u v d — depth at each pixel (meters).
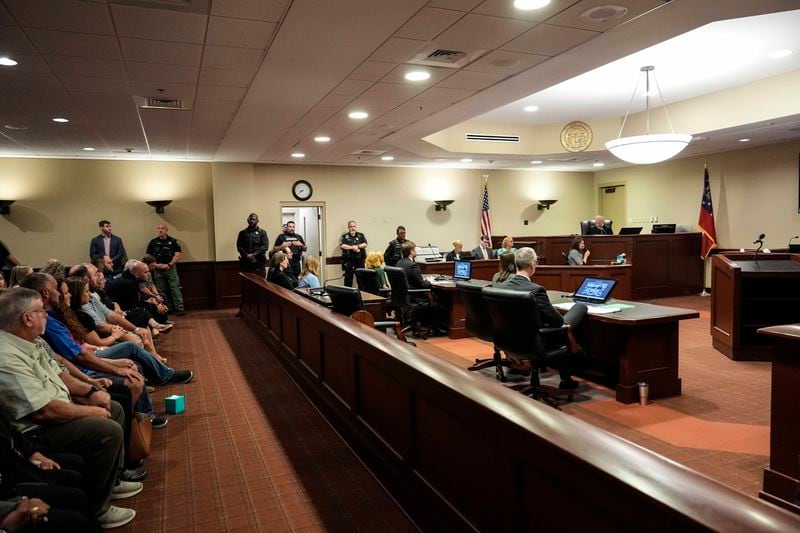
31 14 3.01
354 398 3.05
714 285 5.89
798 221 8.44
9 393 2.17
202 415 3.80
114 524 2.36
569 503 1.33
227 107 5.29
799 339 2.34
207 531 2.32
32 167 8.28
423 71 4.26
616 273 7.54
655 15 3.25
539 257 10.80
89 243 8.64
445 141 8.62
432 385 2.01
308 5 2.98
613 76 6.59
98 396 2.58
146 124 6.00
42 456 2.06
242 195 9.33
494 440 1.62
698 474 1.12
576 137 9.29
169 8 2.97
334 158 9.26
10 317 2.25
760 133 7.74
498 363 4.77
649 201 11.23
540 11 3.15
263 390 4.39
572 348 3.80
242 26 3.26
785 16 4.73
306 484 2.72
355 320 3.51
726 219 9.64
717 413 3.80
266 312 6.10
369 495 2.59
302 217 10.29
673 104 8.09
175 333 6.95
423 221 11.03
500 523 1.64
